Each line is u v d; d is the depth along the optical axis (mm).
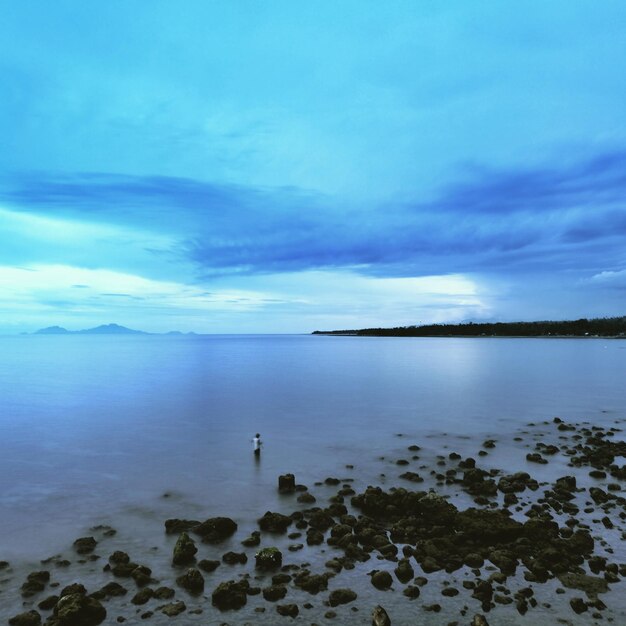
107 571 13156
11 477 22078
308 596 11898
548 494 19031
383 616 10688
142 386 60531
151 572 13117
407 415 38219
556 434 31156
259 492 19797
